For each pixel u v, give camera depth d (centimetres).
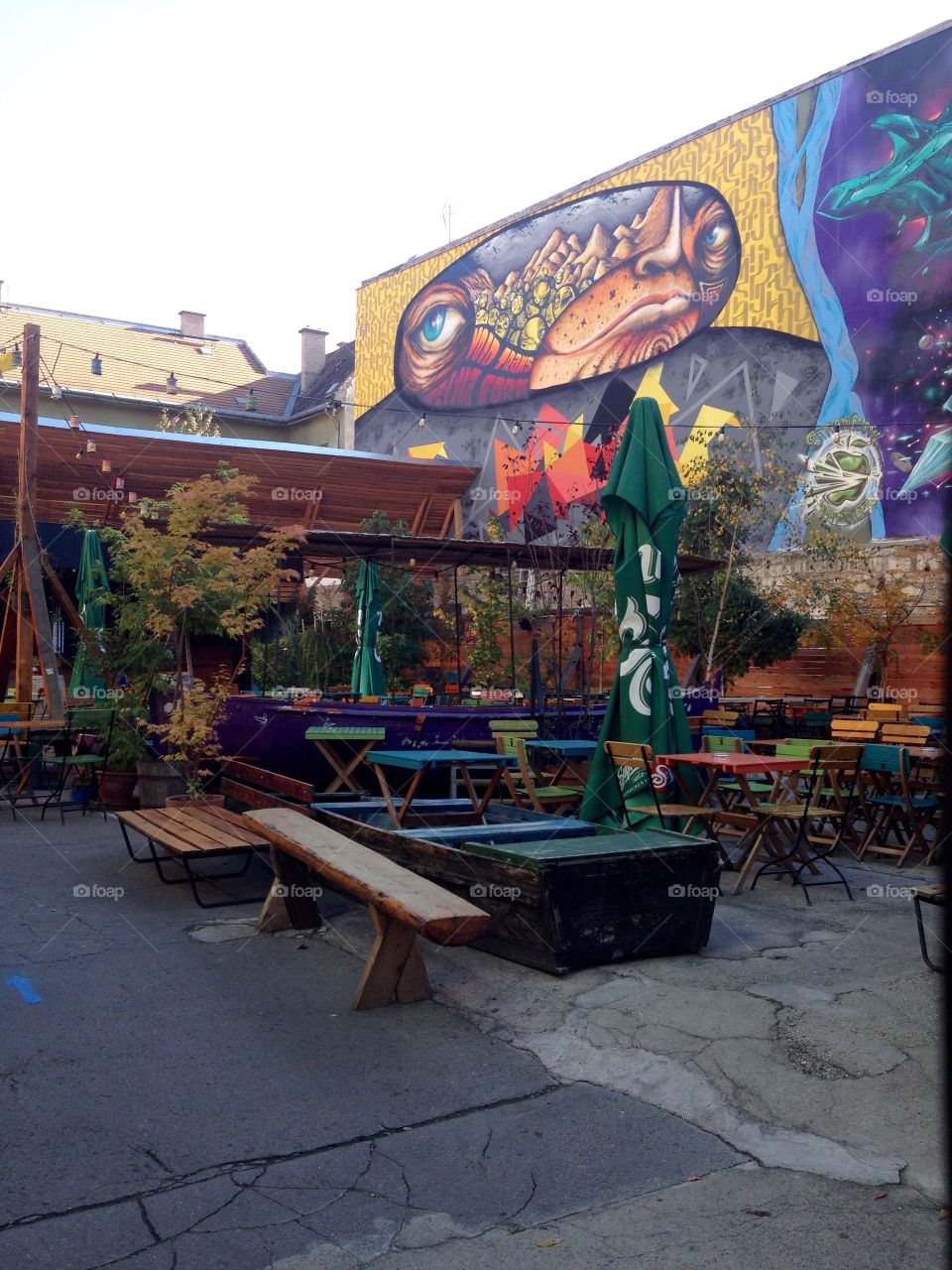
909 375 1948
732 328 2247
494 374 2791
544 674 1731
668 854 593
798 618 1756
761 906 715
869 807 904
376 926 536
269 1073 450
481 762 906
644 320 2430
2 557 1866
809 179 2112
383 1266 313
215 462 2241
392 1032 498
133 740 1105
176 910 724
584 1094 430
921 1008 500
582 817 846
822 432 2039
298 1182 360
